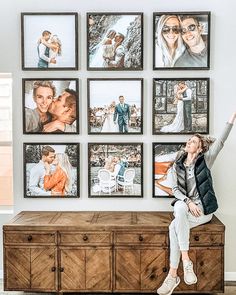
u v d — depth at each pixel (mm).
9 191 4062
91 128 3848
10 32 3832
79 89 3842
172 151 3832
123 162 3859
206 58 3773
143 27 3785
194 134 3805
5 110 3998
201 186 3426
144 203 3887
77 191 3881
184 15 3762
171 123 3820
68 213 3807
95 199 3898
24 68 3824
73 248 3393
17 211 3918
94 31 3793
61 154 3873
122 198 3891
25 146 3869
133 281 3393
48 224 3402
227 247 3867
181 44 3777
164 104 3812
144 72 3818
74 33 3799
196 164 3467
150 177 3873
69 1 3805
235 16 3771
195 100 3799
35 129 3859
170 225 3346
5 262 3412
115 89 3824
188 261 3229
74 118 3846
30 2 3811
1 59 3846
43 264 3402
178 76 3809
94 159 3857
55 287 3408
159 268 3381
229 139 3830
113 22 3785
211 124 3830
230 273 3871
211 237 3359
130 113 3830
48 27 3805
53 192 3885
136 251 3383
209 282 3363
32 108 3857
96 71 3828
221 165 3846
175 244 3289
